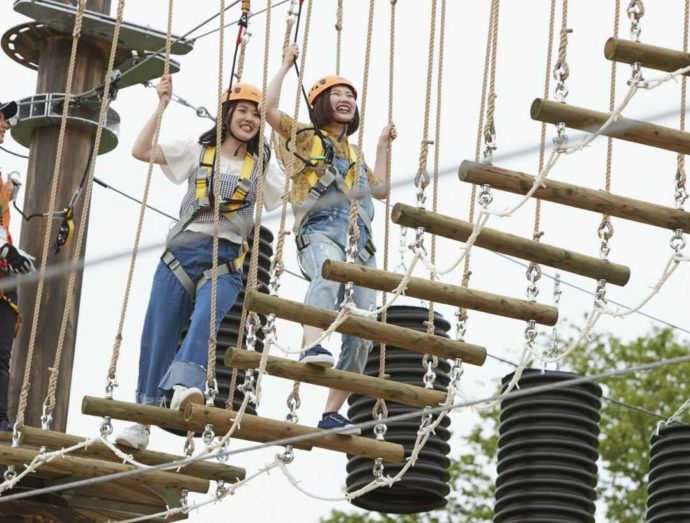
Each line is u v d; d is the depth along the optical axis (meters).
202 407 9.72
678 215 9.49
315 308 9.48
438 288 9.52
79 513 11.12
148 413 9.89
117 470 10.28
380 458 9.98
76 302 11.90
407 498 10.93
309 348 9.46
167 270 10.23
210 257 10.21
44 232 12.02
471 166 9.23
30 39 12.62
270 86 10.37
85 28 12.48
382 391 9.78
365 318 9.62
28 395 11.58
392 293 9.52
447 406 8.71
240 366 9.59
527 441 11.03
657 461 11.35
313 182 10.16
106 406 9.85
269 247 11.34
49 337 11.73
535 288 9.67
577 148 9.12
